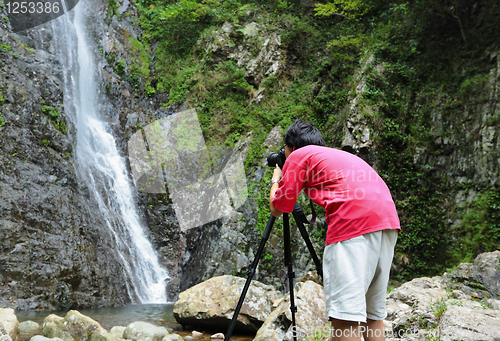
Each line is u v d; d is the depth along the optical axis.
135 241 9.05
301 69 11.75
